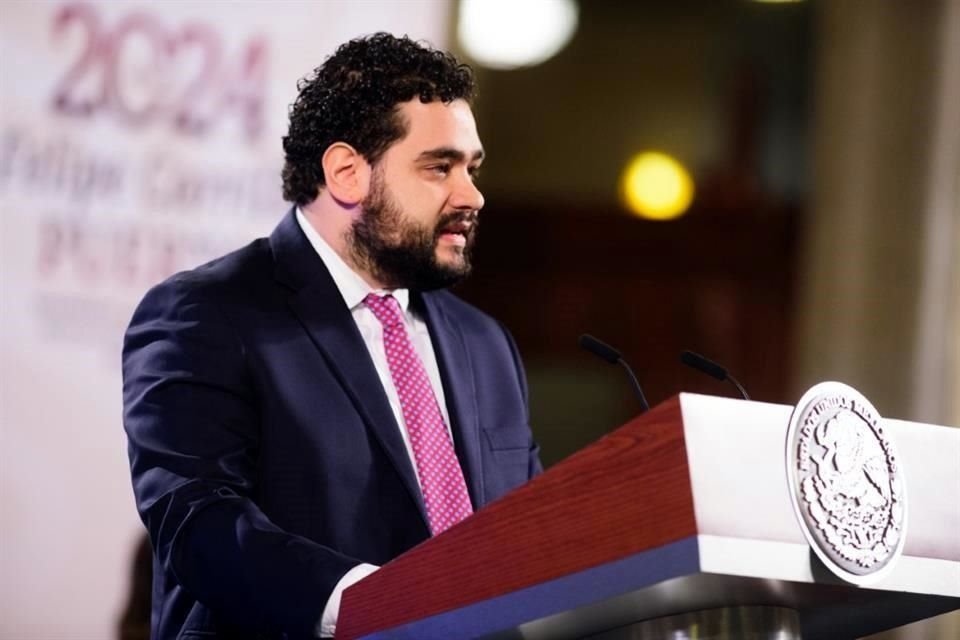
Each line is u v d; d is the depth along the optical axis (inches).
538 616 192.4
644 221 714.8
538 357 713.0
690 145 714.2
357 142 282.7
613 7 717.3
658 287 709.3
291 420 265.4
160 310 274.7
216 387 263.3
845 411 201.6
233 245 430.9
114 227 419.2
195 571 241.1
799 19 692.7
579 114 720.3
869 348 636.1
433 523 269.7
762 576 184.9
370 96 282.7
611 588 185.5
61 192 415.2
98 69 419.5
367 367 273.4
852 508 198.1
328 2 446.0
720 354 699.4
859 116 644.1
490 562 198.7
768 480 188.7
